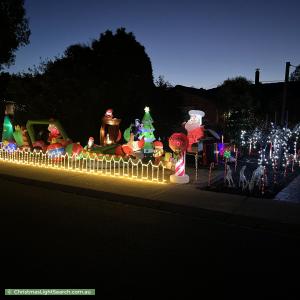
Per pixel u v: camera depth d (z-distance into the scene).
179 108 26.86
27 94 23.55
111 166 14.02
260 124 24.98
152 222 7.58
